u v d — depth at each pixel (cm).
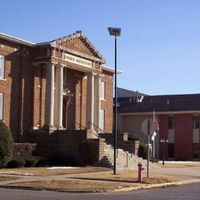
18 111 4028
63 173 2933
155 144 6688
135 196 1922
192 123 6575
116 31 3039
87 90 4544
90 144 3806
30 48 4153
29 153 3838
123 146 4266
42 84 4256
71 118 4588
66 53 4244
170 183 2561
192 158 6494
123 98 7344
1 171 3022
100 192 2078
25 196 1819
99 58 4656
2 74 3906
